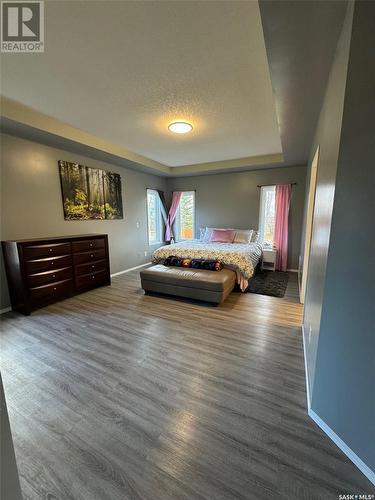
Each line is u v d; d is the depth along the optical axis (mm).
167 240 6277
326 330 1260
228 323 2621
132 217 5156
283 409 1452
